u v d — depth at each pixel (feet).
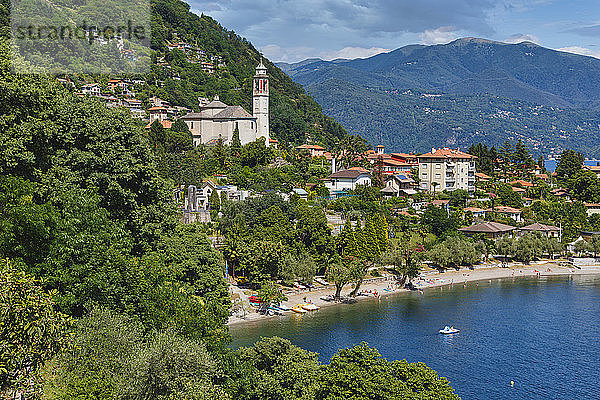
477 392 304.09
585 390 308.19
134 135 227.81
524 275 608.60
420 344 375.04
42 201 189.57
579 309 467.11
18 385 115.96
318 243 522.47
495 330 407.23
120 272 177.17
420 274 586.86
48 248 163.94
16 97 198.49
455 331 398.62
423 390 204.95
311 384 226.17
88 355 147.43
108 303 170.91
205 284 323.57
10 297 116.16
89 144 211.00
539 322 428.15
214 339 211.61
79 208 184.14
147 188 227.61
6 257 151.43
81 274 166.40
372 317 435.12
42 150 203.51
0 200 164.66
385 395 199.31
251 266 467.11
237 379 213.46
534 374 328.49
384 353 356.18
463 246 617.62
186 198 597.52
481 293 522.88
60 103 216.74
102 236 182.09
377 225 567.59
